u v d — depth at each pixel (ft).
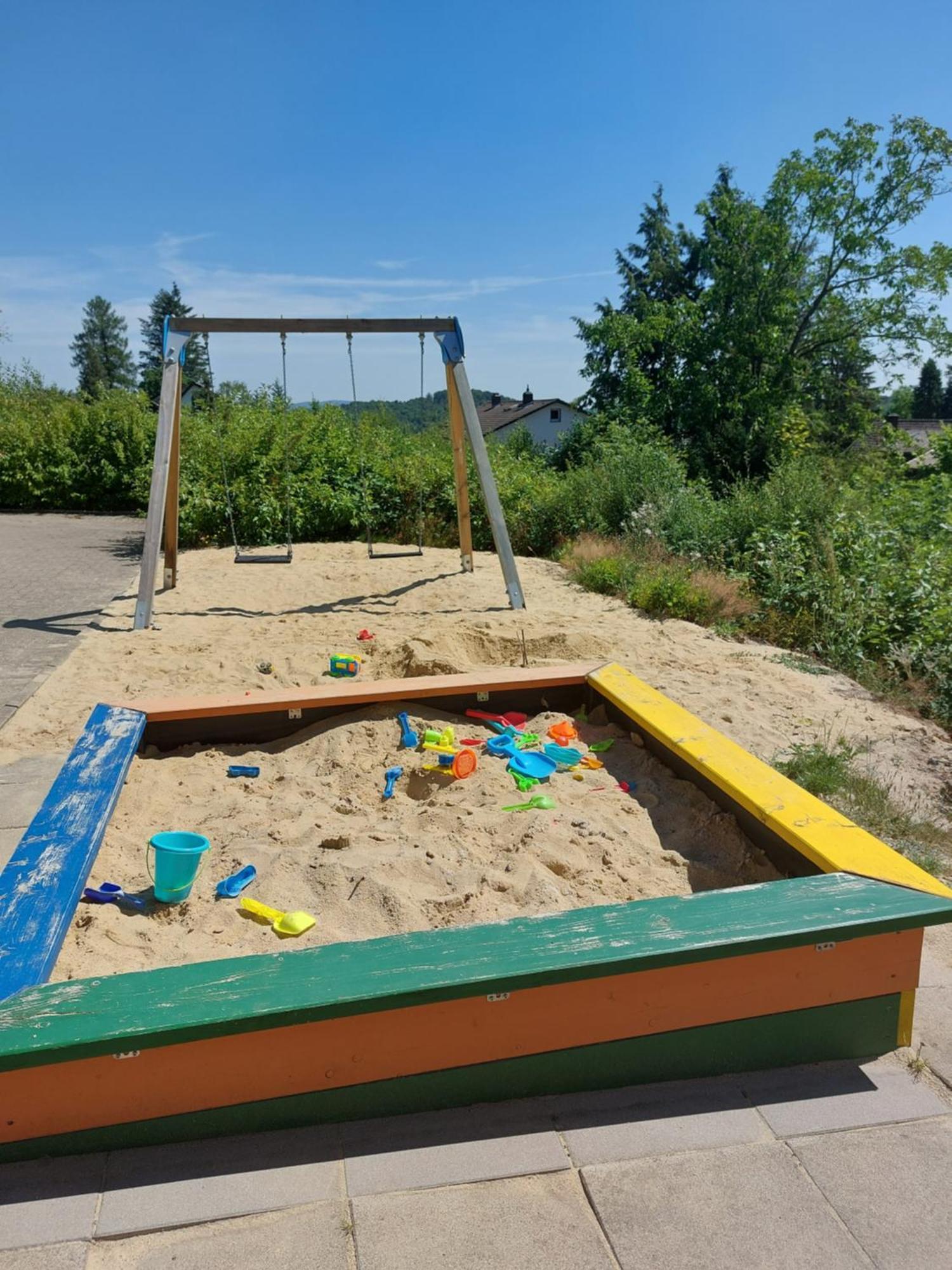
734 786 11.28
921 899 8.33
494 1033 7.45
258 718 14.98
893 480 43.50
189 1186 6.68
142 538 45.34
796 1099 7.77
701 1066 8.01
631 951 7.43
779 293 82.58
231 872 10.65
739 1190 6.75
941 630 23.67
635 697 15.11
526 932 7.86
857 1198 6.69
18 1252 6.10
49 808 10.77
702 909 8.19
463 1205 6.57
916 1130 7.41
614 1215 6.51
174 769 13.82
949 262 80.12
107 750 12.66
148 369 237.04
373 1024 7.17
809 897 8.42
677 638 24.67
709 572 30.63
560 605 28.81
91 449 59.26
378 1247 6.21
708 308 86.89
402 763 13.91
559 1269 6.07
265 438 44.14
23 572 34.47
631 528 37.78
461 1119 7.45
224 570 34.32
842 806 13.97
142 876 10.59
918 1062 8.23
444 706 15.88
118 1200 6.54
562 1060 7.66
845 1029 8.25
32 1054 6.43
